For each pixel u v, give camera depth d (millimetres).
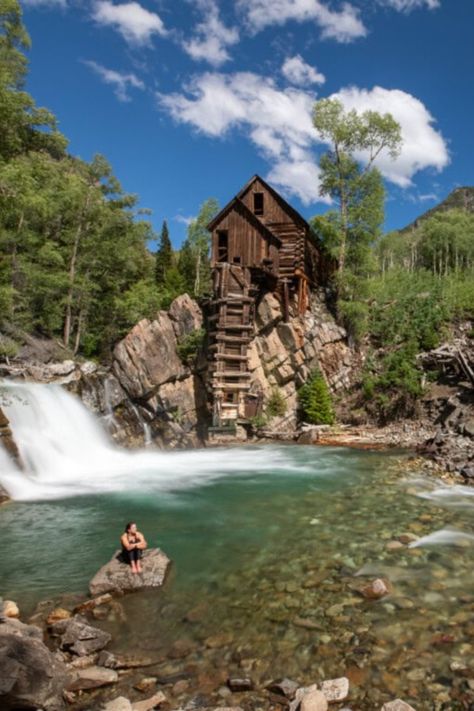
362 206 33406
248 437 27547
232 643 5891
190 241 52031
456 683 5027
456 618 6309
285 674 5270
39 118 31047
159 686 5113
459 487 13891
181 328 29406
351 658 5516
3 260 28844
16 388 19656
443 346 28875
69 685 5078
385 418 26906
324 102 33531
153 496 13594
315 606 6758
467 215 95625
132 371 26656
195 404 28266
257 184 33375
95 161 34938
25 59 30672
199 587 7473
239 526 10578
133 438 24781
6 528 10648
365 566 8086
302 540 9516
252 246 31016
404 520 10680
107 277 36719
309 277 33781
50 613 6688
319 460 19656
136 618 6555
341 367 31344
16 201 24469
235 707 4711
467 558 8359
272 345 30016
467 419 22188
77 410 22344
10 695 4559
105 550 9289
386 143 33500
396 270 47625
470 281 38656
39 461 16953
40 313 31469
